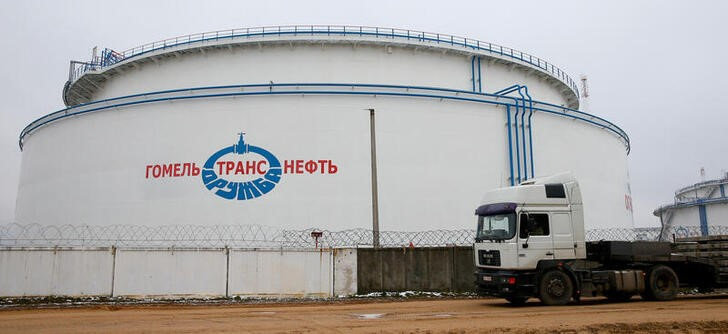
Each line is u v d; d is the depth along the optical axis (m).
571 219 17.64
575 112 32.31
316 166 26.06
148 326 12.48
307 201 25.66
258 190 25.75
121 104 28.11
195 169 26.36
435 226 26.52
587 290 17.42
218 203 25.80
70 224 28.14
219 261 19.78
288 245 25.12
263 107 26.70
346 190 25.95
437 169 27.19
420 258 21.44
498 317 13.85
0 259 19.02
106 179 27.67
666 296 18.56
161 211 26.28
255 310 16.06
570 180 18.11
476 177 27.88
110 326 12.52
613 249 18.20
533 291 16.88
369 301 18.86
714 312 14.66
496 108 29.30
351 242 25.39
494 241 17.28
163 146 26.97
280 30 30.38
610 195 33.69
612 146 35.34
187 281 19.55
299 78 30.05
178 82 31.44
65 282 19.22
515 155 29.00
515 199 17.23
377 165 26.50
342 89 27.11
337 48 30.47
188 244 25.67
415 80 30.97
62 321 13.50
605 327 11.84
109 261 19.44
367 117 26.92
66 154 29.44
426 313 14.95
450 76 31.88
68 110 29.89
